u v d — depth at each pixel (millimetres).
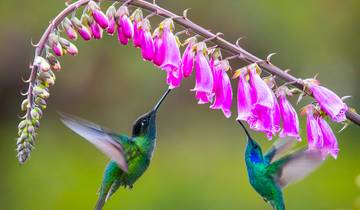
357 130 19047
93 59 18625
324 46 18891
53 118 19750
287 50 18781
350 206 16188
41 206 17000
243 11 18594
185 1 18281
